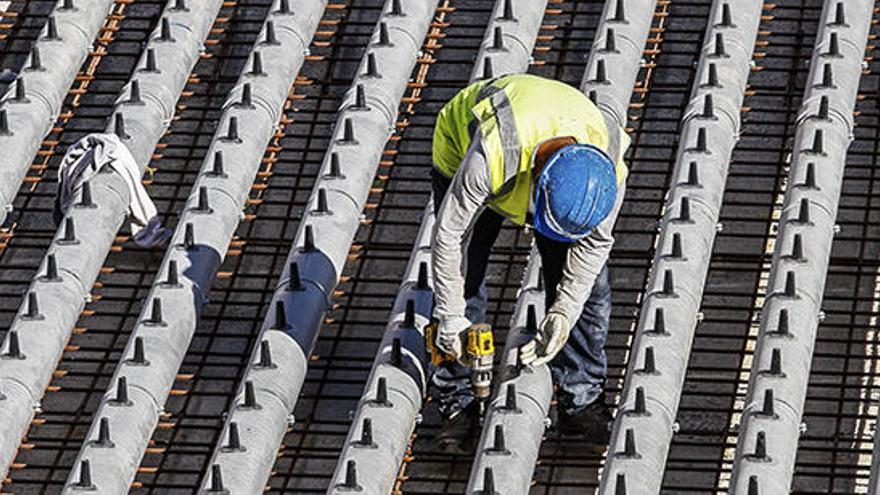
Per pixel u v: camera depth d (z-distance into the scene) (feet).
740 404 83.71
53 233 89.61
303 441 78.69
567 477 76.69
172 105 85.51
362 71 85.46
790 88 90.68
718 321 81.66
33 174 90.94
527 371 71.26
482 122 63.67
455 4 98.43
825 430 83.10
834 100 83.30
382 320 84.23
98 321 86.79
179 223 79.25
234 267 86.99
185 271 76.54
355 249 85.56
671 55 96.32
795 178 80.02
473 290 69.62
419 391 71.77
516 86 64.34
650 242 89.71
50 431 82.53
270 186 89.10
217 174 80.43
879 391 83.25
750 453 68.80
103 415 70.54
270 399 71.20
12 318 87.51
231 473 68.33
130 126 83.46
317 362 81.61
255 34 98.07
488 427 69.62
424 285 75.31
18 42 96.22
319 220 78.48
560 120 63.46
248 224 89.61
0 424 70.44
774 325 73.67
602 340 71.82
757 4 88.63
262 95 84.07
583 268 65.36
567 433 74.59
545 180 62.49
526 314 73.10
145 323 74.33
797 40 92.53
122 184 81.51
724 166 81.00
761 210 90.53
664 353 72.38
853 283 87.81
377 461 68.64
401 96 85.35
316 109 91.91
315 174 91.30
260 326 82.69
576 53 95.35
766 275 88.22
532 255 75.87
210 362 83.46
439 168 67.46
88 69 90.99
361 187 80.38
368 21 98.58
